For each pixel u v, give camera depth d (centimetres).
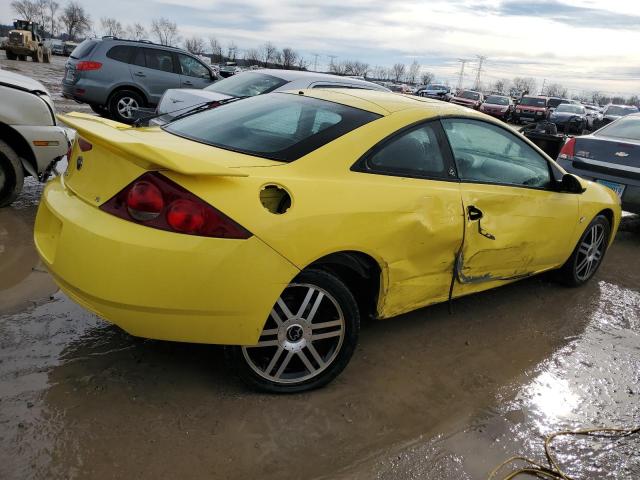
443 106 347
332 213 262
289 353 272
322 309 279
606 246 491
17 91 490
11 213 501
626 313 436
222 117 334
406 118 313
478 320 391
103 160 251
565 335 383
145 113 725
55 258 251
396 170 300
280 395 278
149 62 1130
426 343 350
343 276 306
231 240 235
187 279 231
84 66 1079
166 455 231
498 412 286
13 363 280
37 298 350
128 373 282
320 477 229
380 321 373
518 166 381
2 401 251
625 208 632
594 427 284
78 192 262
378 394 289
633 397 315
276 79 725
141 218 232
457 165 334
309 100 333
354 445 250
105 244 231
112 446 233
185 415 256
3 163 492
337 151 281
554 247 414
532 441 268
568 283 468
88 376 276
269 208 254
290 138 288
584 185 459
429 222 304
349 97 335
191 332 245
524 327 388
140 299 232
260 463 233
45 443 230
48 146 506
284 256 247
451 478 237
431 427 268
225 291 237
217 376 288
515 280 400
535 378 323
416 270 310
